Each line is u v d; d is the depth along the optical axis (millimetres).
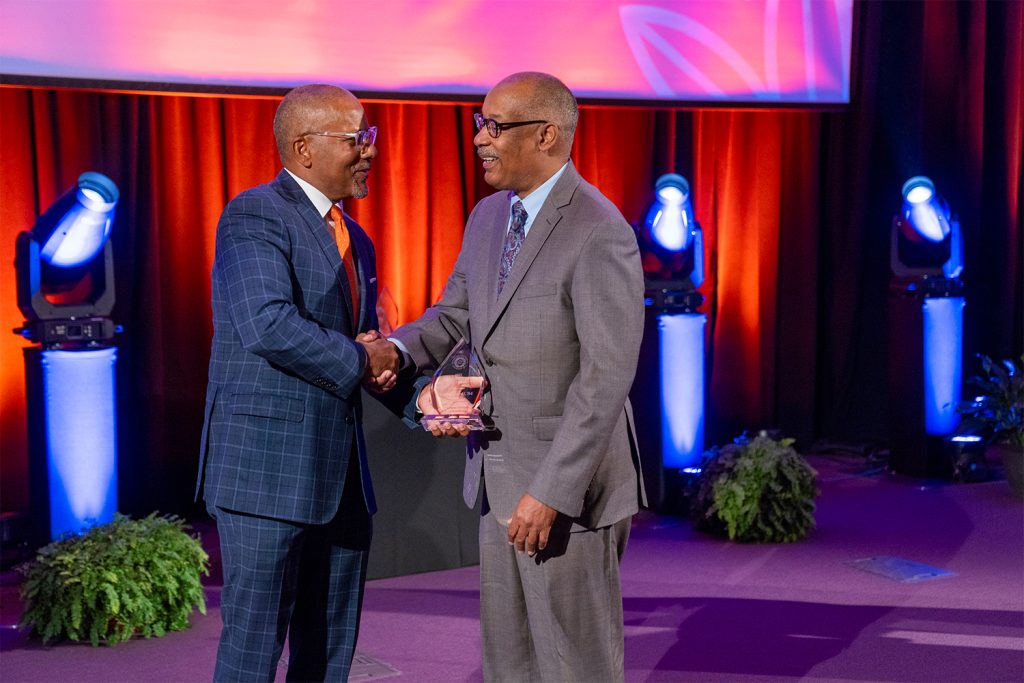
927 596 3730
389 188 5406
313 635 2367
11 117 4648
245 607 2160
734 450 4703
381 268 5445
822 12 5660
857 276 6543
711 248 6289
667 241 5008
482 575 2314
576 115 2207
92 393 4141
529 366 2127
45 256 4133
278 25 4602
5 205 4660
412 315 5562
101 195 4070
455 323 2520
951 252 5680
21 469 4773
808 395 6594
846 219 6547
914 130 6469
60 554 3410
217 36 4508
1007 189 6566
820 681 2965
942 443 5676
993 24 6520
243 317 2016
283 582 2189
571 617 2164
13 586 4074
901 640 3291
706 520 4656
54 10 4230
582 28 5160
